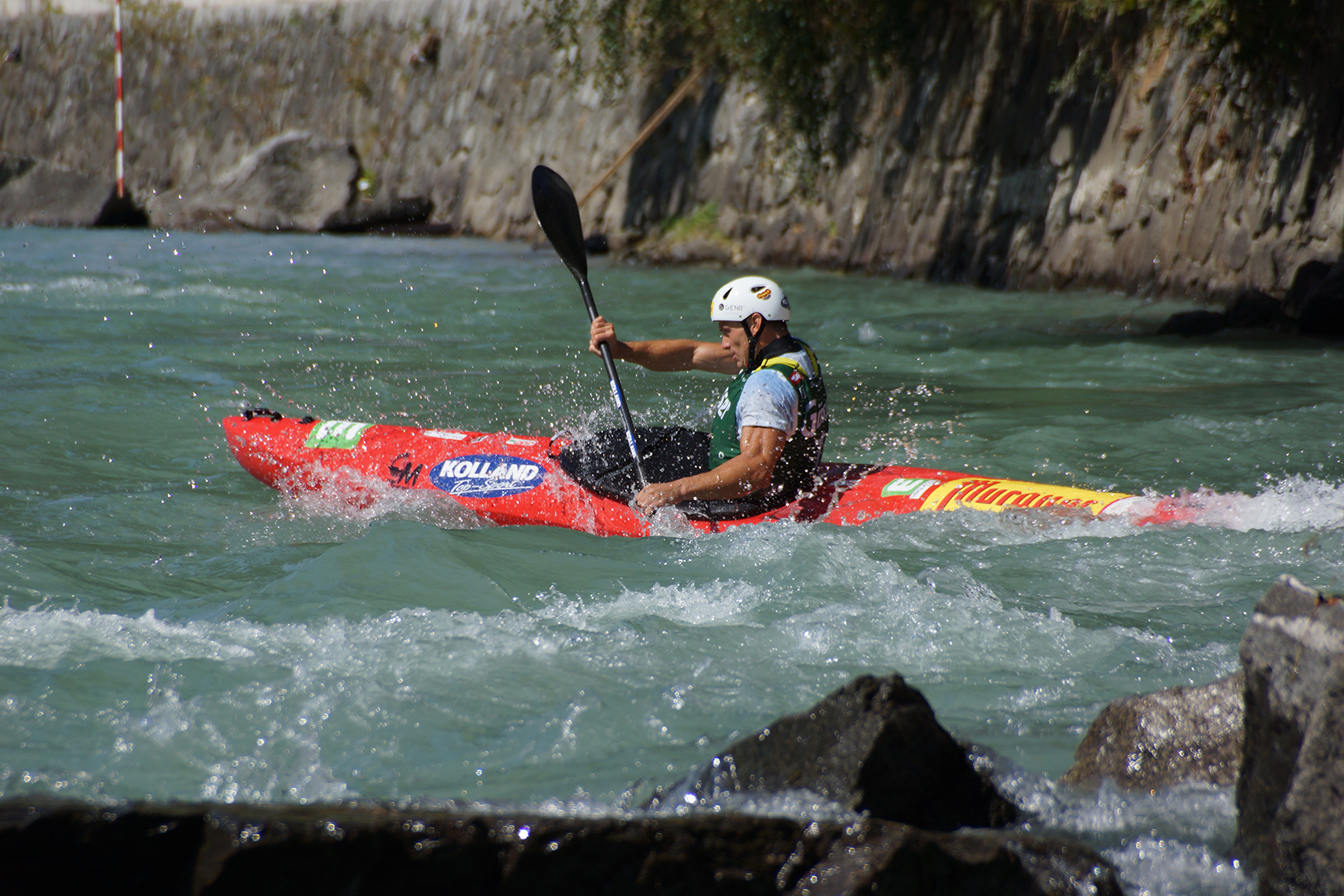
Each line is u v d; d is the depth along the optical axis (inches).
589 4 2190.0
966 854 255.9
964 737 364.8
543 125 2463.1
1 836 238.8
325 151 2721.5
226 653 428.8
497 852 251.8
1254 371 1061.1
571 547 575.8
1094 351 1182.9
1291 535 555.8
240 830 243.0
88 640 439.5
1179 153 1509.6
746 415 579.8
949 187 1771.7
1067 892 257.9
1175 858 286.2
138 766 347.3
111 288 1600.6
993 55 1737.2
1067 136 1643.7
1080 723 375.2
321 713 381.4
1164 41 1537.9
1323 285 1232.8
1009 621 460.4
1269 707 265.1
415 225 2605.8
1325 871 243.0
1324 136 1350.9
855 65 1923.0
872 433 858.8
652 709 385.1
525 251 2225.6
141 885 243.9
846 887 245.0
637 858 253.1
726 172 2085.4
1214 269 1446.9
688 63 2175.2
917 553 555.2
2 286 1576.0
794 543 553.6
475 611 476.1
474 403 974.4
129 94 3277.6
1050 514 597.9
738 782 304.3
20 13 3540.8
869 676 307.9
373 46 2851.9
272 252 2167.8
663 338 1314.0
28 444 801.6
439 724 374.6
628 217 2217.0
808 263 1927.9
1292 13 1359.5
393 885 247.0
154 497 698.2
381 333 1311.5
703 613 475.2
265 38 3058.6
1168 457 774.5
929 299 1584.6
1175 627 454.6
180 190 2861.7
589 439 675.4
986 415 912.9
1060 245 1631.4
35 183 2778.1
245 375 1055.6
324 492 704.4
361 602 484.4
